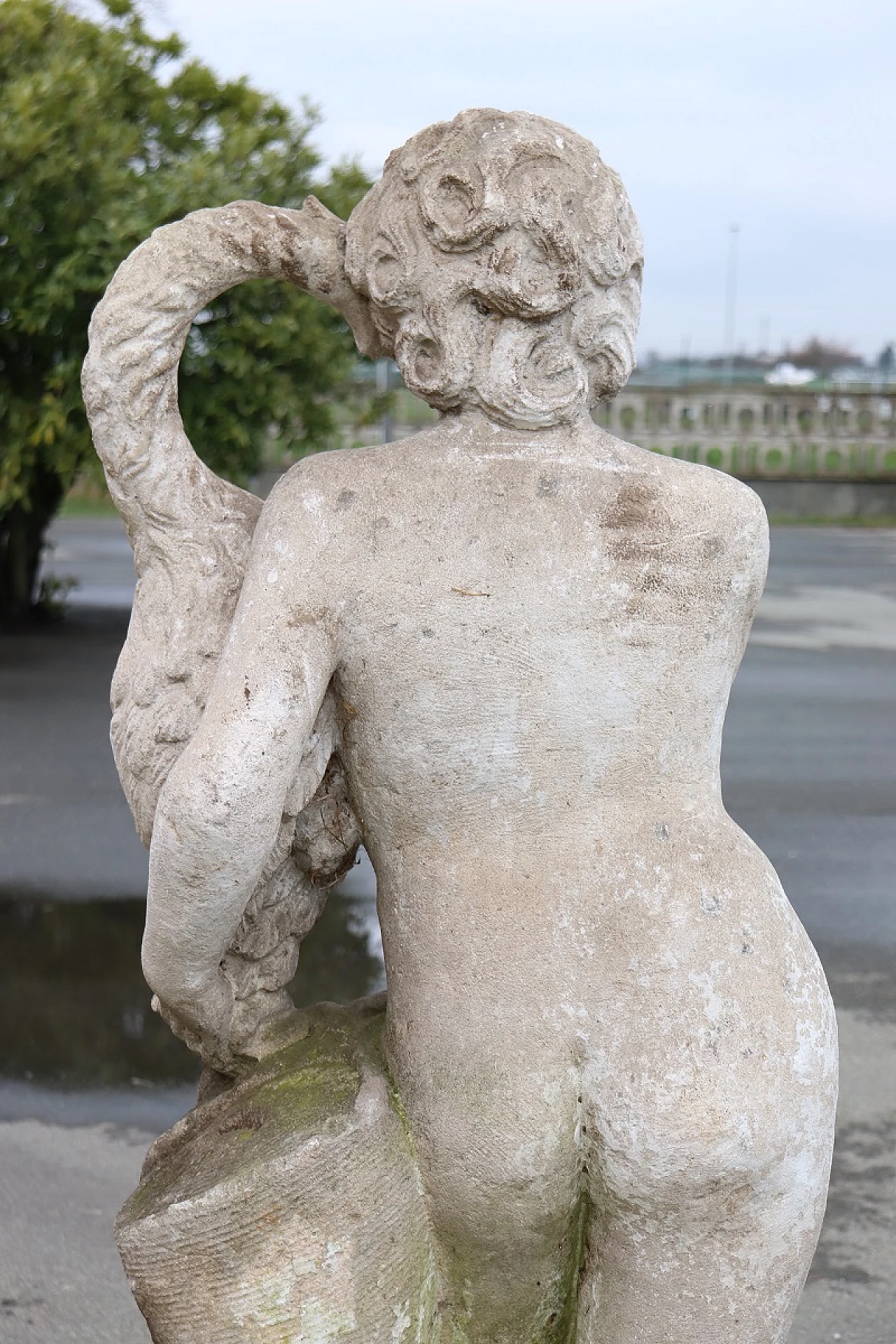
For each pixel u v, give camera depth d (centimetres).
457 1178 157
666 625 158
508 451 161
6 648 1015
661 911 156
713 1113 151
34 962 457
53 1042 402
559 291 157
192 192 846
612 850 158
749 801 635
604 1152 154
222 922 160
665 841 159
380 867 168
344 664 159
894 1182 332
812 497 2205
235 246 170
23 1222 314
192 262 170
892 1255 304
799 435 2231
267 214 171
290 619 156
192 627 171
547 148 158
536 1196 156
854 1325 280
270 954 181
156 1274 156
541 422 161
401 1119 160
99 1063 390
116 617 1155
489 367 160
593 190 159
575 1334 162
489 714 157
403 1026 163
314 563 158
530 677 156
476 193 156
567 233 156
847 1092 373
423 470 160
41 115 870
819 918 493
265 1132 159
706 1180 152
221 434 911
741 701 860
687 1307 156
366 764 163
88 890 523
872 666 977
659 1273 156
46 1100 369
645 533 158
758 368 3447
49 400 873
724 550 160
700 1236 155
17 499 1009
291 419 1012
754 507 164
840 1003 424
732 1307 157
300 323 907
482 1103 155
